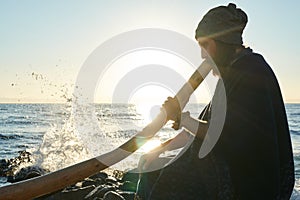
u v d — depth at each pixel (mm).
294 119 43062
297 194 5273
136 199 3422
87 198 6074
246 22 3123
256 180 2918
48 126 34531
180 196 2988
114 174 7707
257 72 2955
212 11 3092
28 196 3254
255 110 2908
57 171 3303
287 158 3010
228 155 2943
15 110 71875
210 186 2959
